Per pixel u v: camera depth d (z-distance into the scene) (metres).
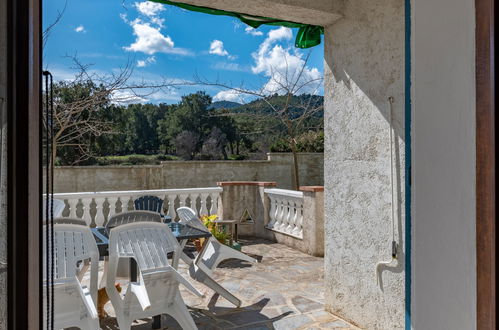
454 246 0.96
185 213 4.20
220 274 5.03
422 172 1.05
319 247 5.92
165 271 2.84
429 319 1.03
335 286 3.61
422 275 1.06
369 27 3.14
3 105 0.82
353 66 3.32
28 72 0.84
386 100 2.99
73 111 7.62
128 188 10.35
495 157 0.85
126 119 12.48
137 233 2.91
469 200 0.92
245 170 11.58
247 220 7.28
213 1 3.14
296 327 3.42
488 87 0.87
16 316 0.82
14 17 0.82
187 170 10.96
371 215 3.17
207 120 15.27
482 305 0.88
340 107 3.49
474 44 0.90
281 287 4.52
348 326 3.39
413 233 1.10
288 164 12.09
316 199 5.88
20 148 0.83
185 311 3.04
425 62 1.04
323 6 3.29
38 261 0.89
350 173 3.39
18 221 0.82
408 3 2.10
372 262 3.17
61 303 2.46
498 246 0.85
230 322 3.55
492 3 0.86
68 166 9.76
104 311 3.62
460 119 0.94
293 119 10.65
